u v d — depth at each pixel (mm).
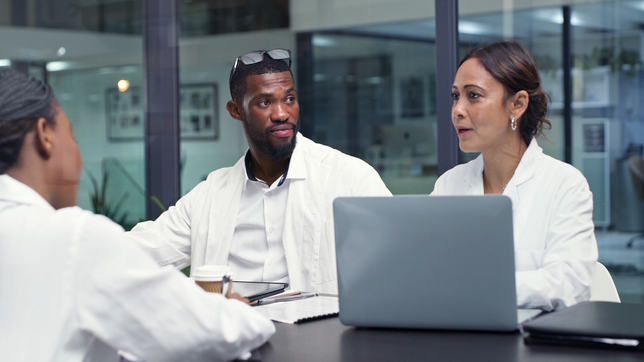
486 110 1722
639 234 3660
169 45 3967
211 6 3900
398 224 1266
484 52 1745
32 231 936
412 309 1269
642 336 1047
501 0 3133
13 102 978
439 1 2957
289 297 1665
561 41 3455
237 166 2143
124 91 4383
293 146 2021
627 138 3596
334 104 3623
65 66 4523
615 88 3570
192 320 957
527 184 1762
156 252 2084
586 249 1580
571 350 1086
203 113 3969
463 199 1226
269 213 2039
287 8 3729
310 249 1992
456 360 1048
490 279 1216
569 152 3641
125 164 4406
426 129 3375
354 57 3543
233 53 3883
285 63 2014
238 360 1034
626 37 3523
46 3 4535
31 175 1002
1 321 912
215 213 2068
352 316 1301
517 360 1035
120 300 926
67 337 912
